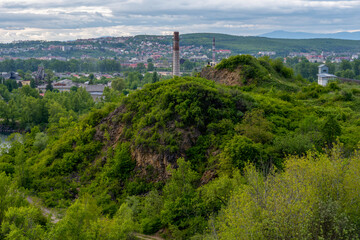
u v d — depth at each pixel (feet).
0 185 144.77
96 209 137.49
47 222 142.20
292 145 151.64
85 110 474.08
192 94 186.39
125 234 126.11
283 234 84.79
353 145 152.35
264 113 189.98
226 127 173.78
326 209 89.20
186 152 170.50
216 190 132.98
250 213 88.79
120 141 197.77
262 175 130.62
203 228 130.31
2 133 456.86
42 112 470.80
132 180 178.29
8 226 124.98
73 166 204.44
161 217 145.48
